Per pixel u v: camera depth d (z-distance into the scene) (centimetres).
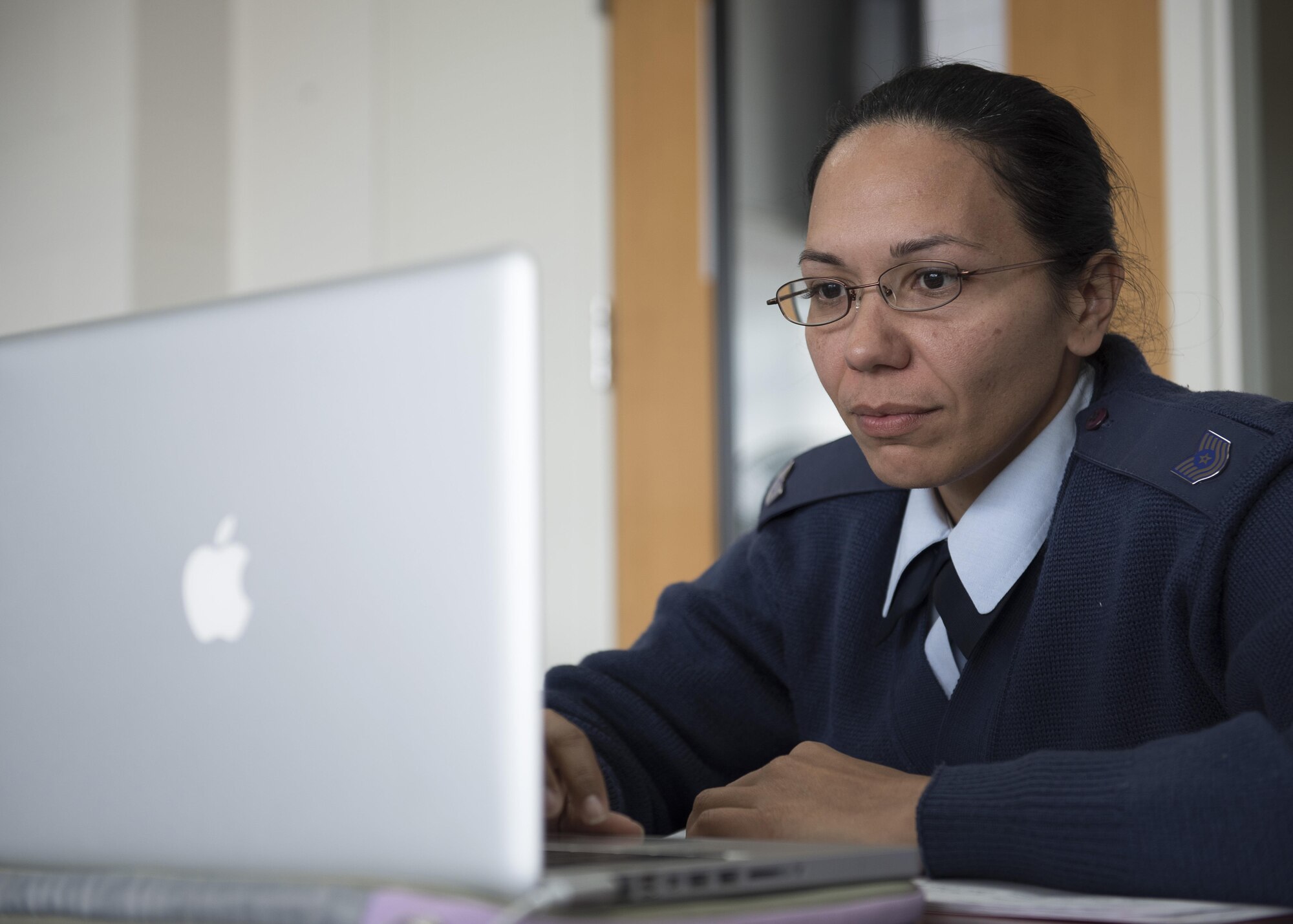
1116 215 114
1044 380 100
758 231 324
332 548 57
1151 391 103
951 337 96
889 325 97
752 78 326
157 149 437
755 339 326
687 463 338
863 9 303
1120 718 97
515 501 53
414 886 53
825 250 99
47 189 455
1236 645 87
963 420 97
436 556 54
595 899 53
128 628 63
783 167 318
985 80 101
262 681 58
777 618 122
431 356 55
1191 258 258
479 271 54
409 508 55
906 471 99
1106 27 270
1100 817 69
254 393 60
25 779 65
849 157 100
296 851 57
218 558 60
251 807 58
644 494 345
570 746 90
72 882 60
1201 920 59
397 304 56
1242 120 256
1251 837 65
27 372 67
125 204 431
